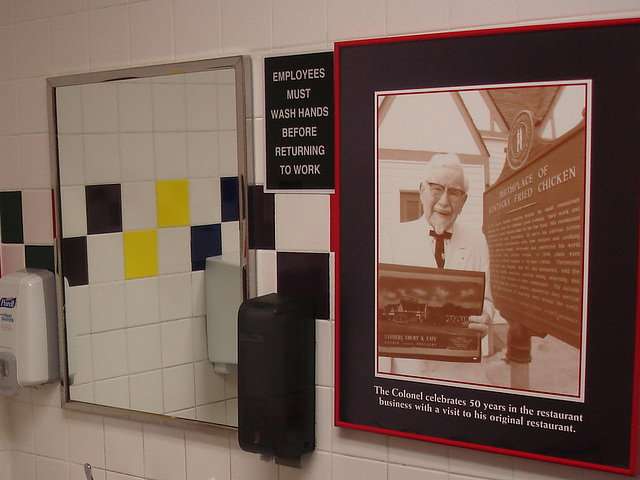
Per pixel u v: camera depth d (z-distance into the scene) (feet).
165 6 5.95
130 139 6.16
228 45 5.68
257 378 5.18
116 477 6.59
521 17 4.58
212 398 5.94
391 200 5.05
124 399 6.44
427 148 4.90
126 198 6.24
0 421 7.18
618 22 4.27
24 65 6.75
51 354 6.76
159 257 6.12
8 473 7.30
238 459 5.92
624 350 4.40
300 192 5.46
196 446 6.12
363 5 5.09
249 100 5.58
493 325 4.78
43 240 6.83
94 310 6.52
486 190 4.73
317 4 5.27
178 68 5.84
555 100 4.48
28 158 6.84
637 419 4.39
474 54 4.69
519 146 4.60
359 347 5.25
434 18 4.85
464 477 4.99
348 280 5.25
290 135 5.46
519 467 4.81
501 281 4.74
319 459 5.54
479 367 4.84
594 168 4.41
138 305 6.28
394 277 5.08
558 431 4.62
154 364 6.24
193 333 6.00
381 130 5.04
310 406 5.46
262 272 5.69
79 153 6.47
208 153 5.77
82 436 6.76
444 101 4.81
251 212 5.66
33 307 6.57
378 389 5.20
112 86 6.22
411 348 5.06
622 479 4.50
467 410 4.90
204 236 5.86
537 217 4.59
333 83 5.25
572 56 4.41
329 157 5.32
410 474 5.18
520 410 4.73
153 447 6.36
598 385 4.49
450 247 4.87
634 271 4.35
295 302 5.29
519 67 4.56
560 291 4.55
